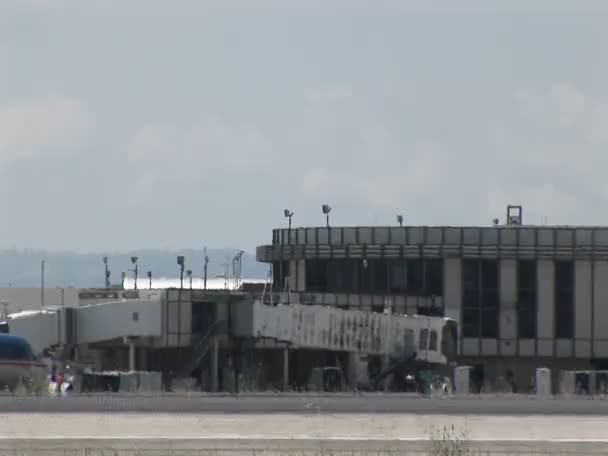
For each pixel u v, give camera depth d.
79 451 194.12
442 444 199.38
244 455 192.50
